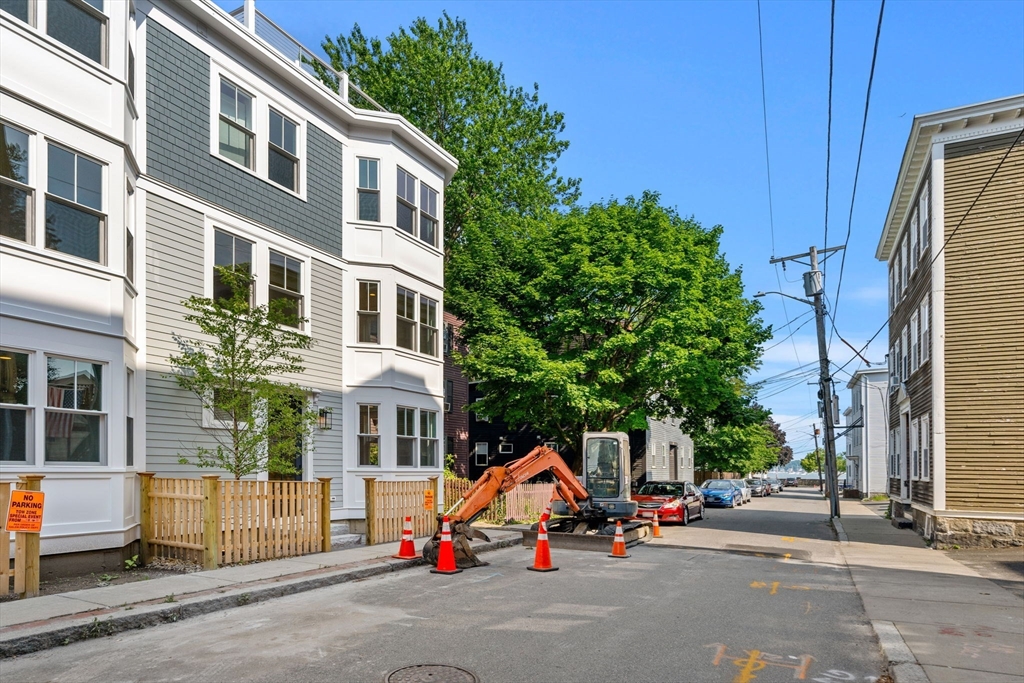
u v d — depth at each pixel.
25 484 9.20
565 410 25.77
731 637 8.51
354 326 18.27
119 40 11.81
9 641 7.15
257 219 15.60
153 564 11.79
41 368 10.33
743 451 52.88
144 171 13.08
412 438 19.20
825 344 29.66
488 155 29.64
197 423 13.74
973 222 18.36
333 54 31.03
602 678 6.76
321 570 11.58
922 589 12.09
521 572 13.08
